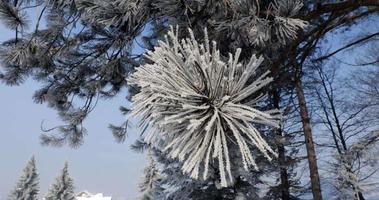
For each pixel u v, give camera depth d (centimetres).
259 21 150
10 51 236
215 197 736
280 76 266
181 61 92
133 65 313
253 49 193
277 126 89
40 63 290
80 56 314
